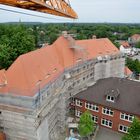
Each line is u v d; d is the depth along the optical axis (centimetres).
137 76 8769
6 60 6544
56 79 4284
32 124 3512
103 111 4750
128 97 4675
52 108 4197
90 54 6103
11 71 3647
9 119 3631
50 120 4141
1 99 3553
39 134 3650
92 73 6175
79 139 4325
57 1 2086
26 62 3775
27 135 3619
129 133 3412
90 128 4209
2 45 6800
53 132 4353
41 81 3825
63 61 5038
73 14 3300
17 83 3506
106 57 6406
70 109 5247
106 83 5122
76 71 5353
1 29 9425
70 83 5147
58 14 2570
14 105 3506
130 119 4431
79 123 4466
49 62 4516
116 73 7044
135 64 9075
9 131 3716
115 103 4631
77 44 5797
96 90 5022
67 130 4606
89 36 17925
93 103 4812
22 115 3512
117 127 4647
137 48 16588
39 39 16825
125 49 14912
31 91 3441
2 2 1609
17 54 7069
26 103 3422
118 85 4975
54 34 17925
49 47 4956
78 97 4988
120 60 7044
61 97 4619
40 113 3647
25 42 7306
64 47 5344
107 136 4497
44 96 3794
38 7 1820
